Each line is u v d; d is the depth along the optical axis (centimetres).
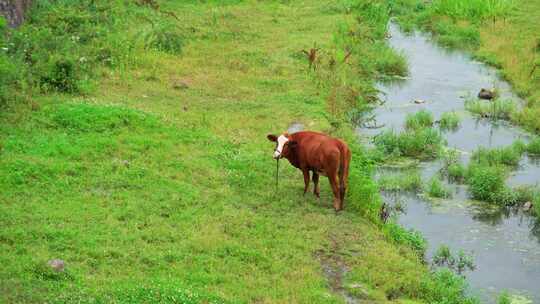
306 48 2945
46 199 1493
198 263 1322
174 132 1930
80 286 1166
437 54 3269
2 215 1383
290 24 3419
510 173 1986
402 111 2484
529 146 2133
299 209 1598
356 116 2373
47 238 1327
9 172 1554
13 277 1167
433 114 2452
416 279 1362
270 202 1619
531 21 3581
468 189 1883
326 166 1584
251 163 1802
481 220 1716
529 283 1442
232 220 1498
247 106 2262
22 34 2362
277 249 1409
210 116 2120
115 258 1299
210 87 2412
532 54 3041
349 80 2675
